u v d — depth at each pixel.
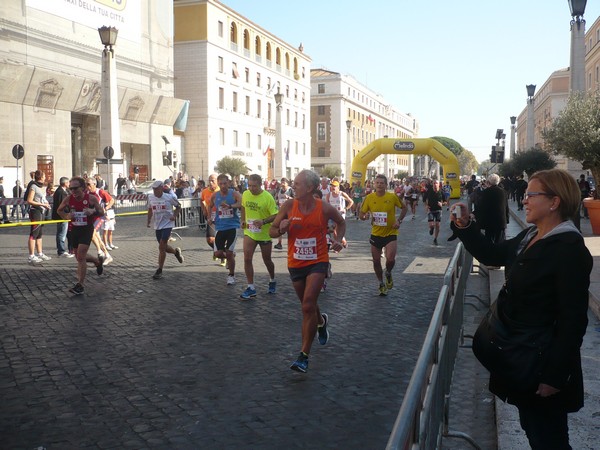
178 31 50.31
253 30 57.94
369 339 6.46
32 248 12.26
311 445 3.86
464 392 4.99
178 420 4.26
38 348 6.08
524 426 2.77
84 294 8.98
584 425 3.86
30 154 34.19
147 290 9.32
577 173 53.59
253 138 58.59
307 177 5.51
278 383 5.04
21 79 32.38
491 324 2.75
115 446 3.84
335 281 10.20
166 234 10.30
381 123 108.44
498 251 2.98
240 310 7.88
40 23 34.41
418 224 23.98
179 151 48.94
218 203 9.65
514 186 35.28
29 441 3.92
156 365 5.53
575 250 2.55
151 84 44.06
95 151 41.12
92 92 37.72
